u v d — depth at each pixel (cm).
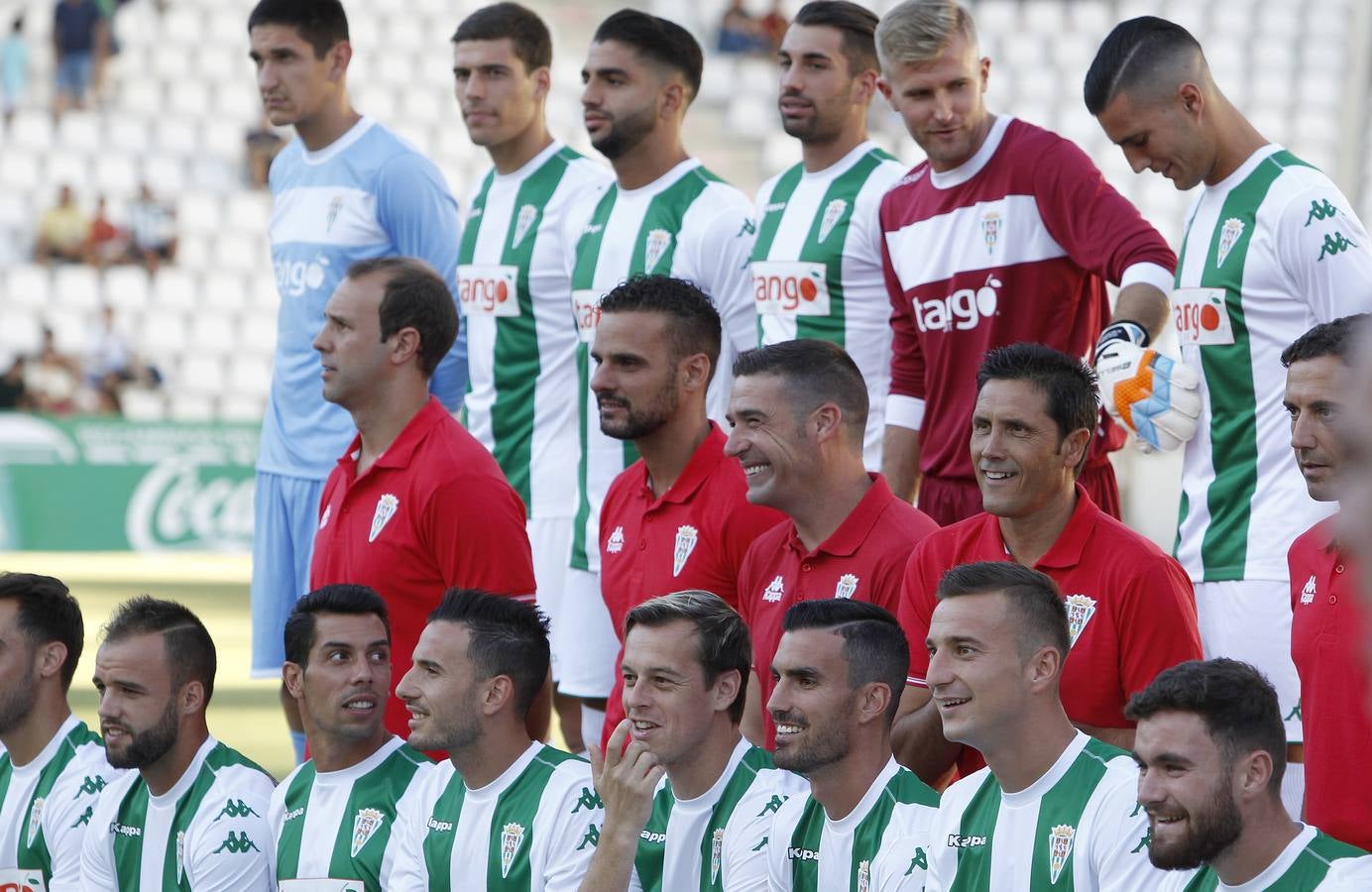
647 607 1177
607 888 1128
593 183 1883
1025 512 1189
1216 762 935
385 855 1309
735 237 1748
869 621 1120
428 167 1939
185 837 1368
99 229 5822
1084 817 1046
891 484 1586
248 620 3841
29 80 6147
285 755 2478
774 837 1170
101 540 4966
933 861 1104
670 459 1415
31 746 1507
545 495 1888
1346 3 6116
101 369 5450
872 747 1132
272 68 1905
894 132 5628
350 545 1473
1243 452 1320
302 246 1938
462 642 1233
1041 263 1488
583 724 1798
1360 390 287
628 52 1728
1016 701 1048
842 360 1284
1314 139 5791
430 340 1480
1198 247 1344
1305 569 1103
